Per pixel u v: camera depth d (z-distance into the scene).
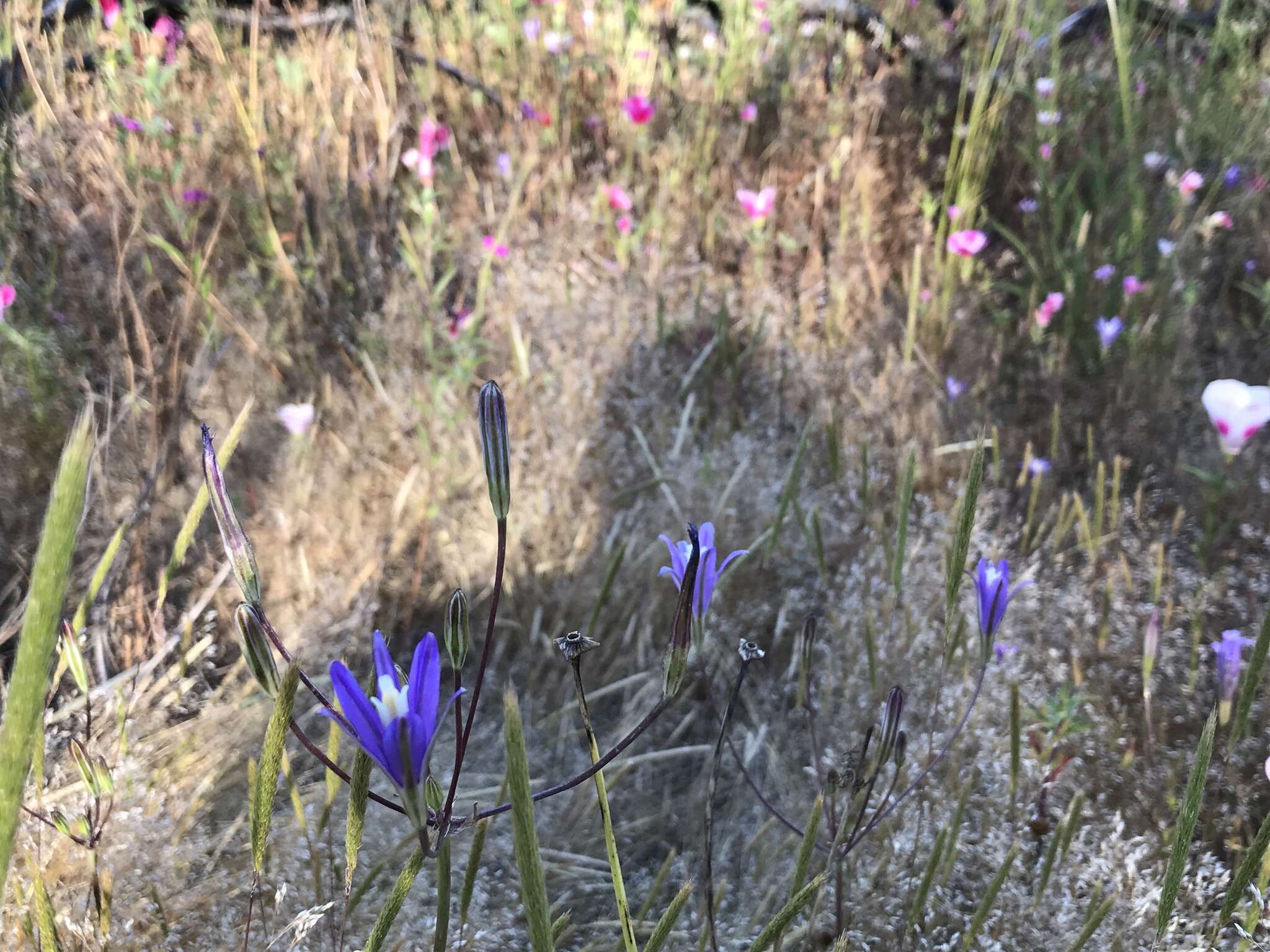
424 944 0.34
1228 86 0.83
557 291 0.66
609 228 0.70
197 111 0.72
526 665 0.47
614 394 0.60
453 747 0.44
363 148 0.70
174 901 0.34
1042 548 0.52
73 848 0.34
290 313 0.59
